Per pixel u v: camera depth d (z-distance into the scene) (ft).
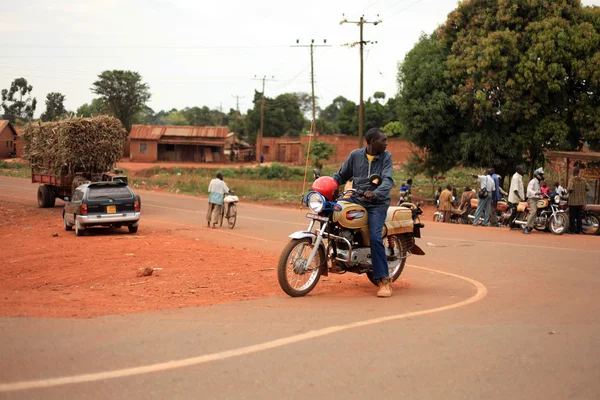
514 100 96.73
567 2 97.14
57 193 89.25
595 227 57.98
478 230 61.41
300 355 15.30
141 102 306.14
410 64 106.93
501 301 23.90
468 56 99.96
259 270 32.91
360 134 127.75
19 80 381.19
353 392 12.75
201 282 28.99
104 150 80.59
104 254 40.78
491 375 14.01
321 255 25.46
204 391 12.66
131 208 55.98
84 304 22.82
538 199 57.52
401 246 28.27
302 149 261.24
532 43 96.22
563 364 14.90
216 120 479.82
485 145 101.45
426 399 12.44
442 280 30.35
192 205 96.89
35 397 12.22
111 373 13.73
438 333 17.81
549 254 41.24
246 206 99.86
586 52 94.48
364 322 19.26
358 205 25.02
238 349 15.76
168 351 15.52
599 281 29.71
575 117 96.63
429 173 117.60
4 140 268.21
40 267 36.76
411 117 107.14
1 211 84.84
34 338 16.75
